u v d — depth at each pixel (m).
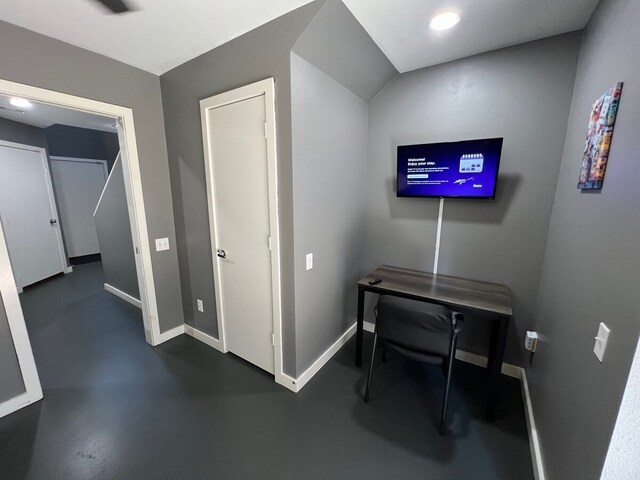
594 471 0.84
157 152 2.32
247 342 2.20
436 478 1.36
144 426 1.65
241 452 1.49
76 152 5.32
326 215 2.04
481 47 1.82
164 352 2.40
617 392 0.76
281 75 1.56
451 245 2.23
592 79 1.33
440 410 1.78
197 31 1.61
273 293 1.91
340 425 1.67
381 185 2.48
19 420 1.69
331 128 1.95
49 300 3.49
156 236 2.40
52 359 2.30
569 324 1.22
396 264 2.52
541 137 1.80
